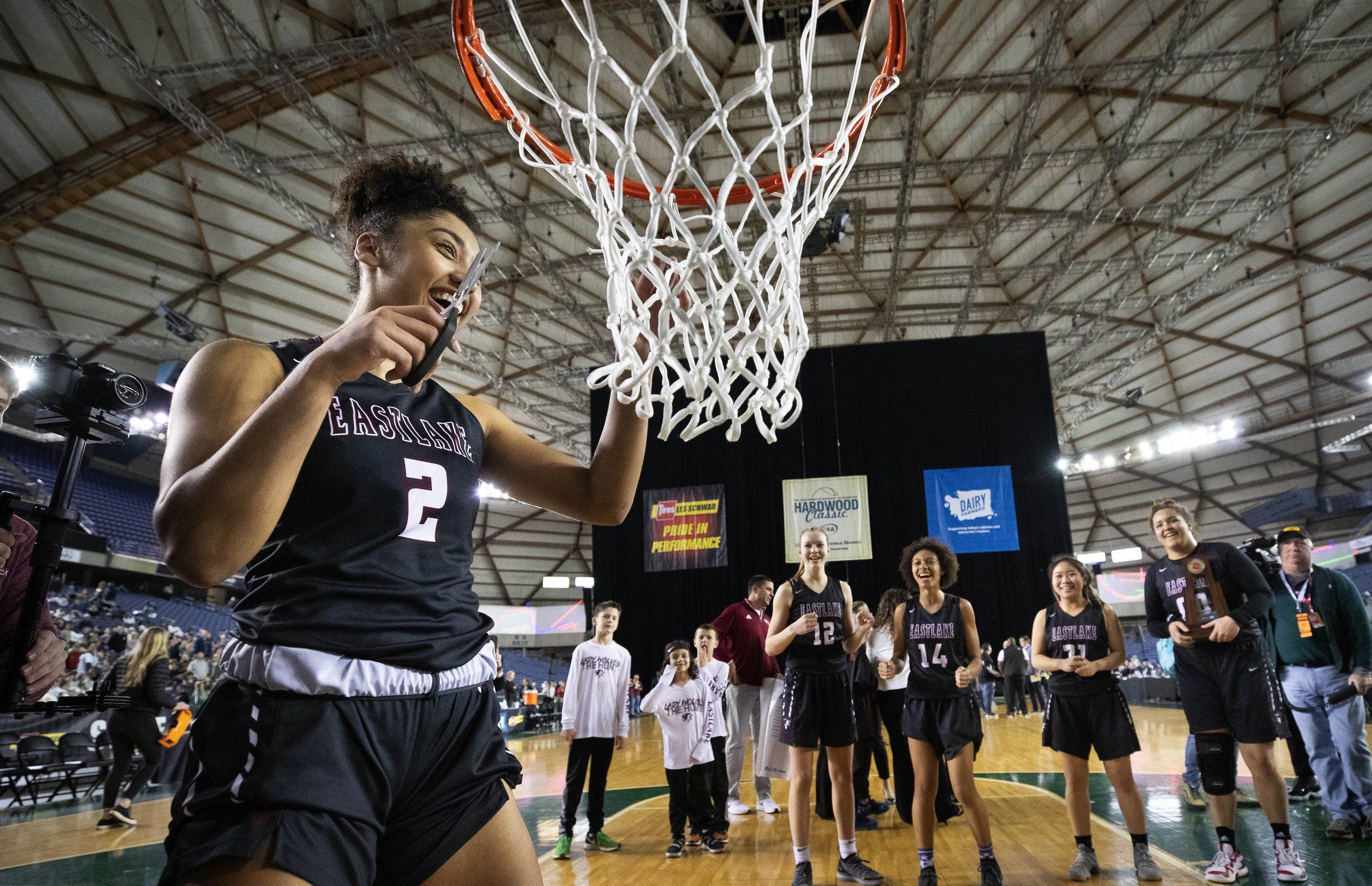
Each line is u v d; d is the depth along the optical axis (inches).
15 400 68.0
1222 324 635.5
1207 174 461.7
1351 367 652.1
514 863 35.5
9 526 58.9
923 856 133.0
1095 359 682.8
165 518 26.5
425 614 34.5
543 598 1081.4
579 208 479.8
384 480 34.2
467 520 39.1
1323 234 526.0
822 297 613.3
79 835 209.8
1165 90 427.8
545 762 367.9
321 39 378.3
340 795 29.4
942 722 135.9
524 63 379.9
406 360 29.4
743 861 159.9
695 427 47.5
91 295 520.1
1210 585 133.6
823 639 143.5
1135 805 133.6
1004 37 399.9
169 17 357.1
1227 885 125.6
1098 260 563.5
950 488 393.1
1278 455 810.2
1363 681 147.8
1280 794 126.3
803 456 406.3
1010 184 490.0
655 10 349.4
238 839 27.0
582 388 710.5
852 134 64.2
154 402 634.2
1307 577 159.0
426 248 37.9
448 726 34.7
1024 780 242.7
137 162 413.1
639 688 393.4
